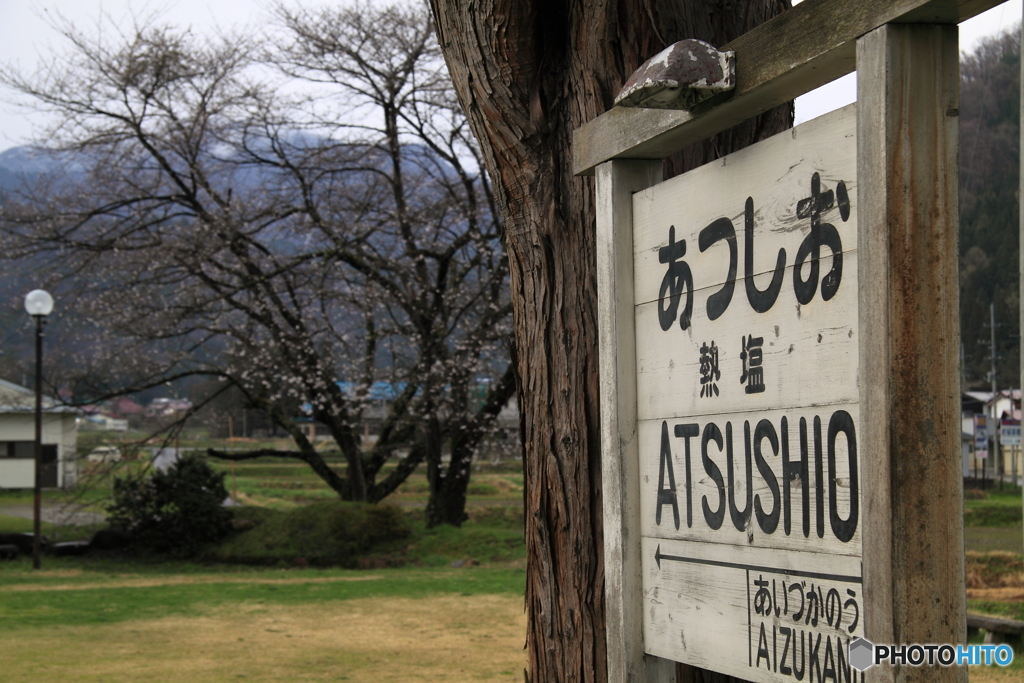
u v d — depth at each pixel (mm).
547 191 3053
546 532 3078
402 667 6844
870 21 1724
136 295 17766
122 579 13688
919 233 1694
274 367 17734
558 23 3072
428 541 17172
